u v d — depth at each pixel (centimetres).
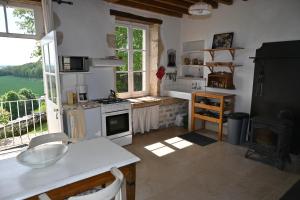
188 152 355
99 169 142
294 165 310
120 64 375
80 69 333
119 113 364
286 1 338
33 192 117
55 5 330
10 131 441
